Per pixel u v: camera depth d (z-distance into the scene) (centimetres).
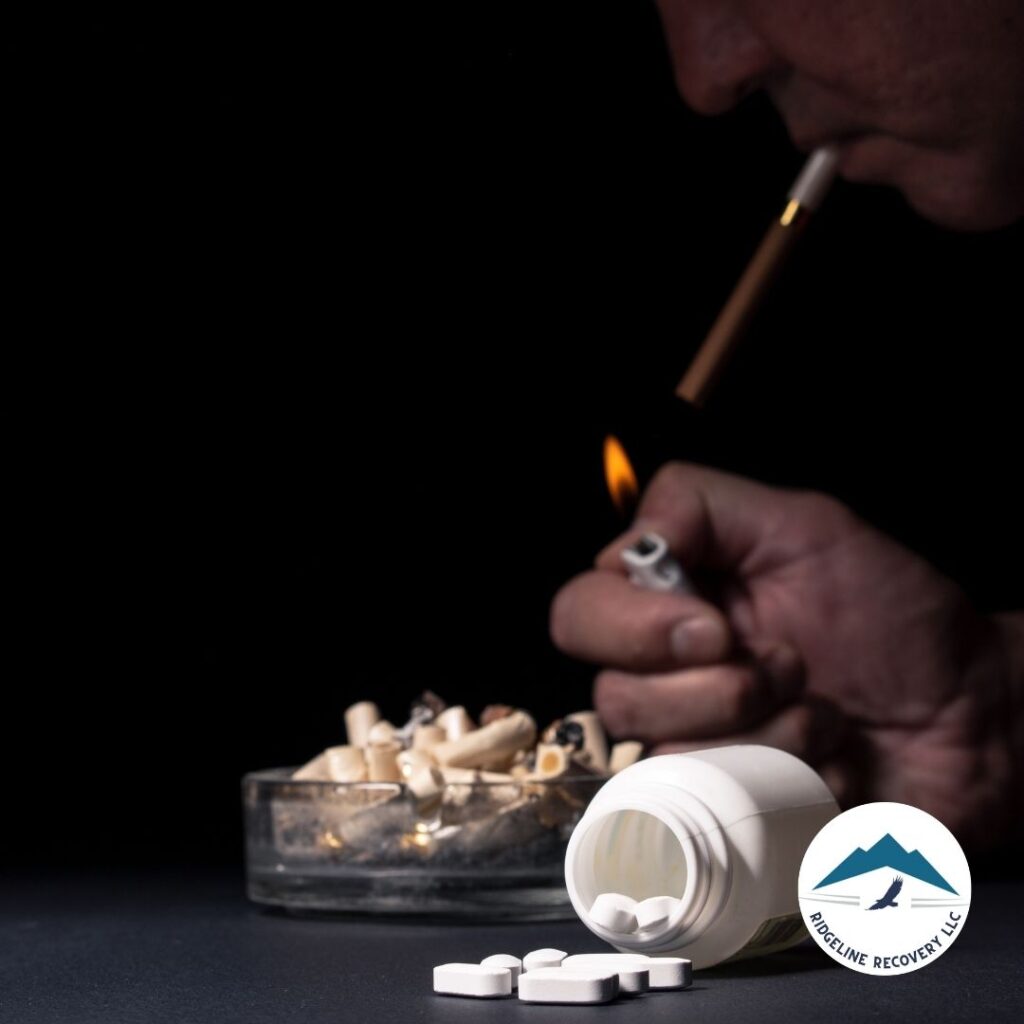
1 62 473
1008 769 293
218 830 330
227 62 483
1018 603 456
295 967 167
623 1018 138
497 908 193
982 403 465
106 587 480
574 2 481
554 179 486
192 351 486
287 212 487
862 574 295
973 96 246
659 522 297
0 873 257
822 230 467
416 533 489
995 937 184
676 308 484
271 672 484
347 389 489
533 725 207
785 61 259
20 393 479
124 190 482
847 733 295
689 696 261
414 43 485
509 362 489
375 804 194
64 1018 142
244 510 487
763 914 160
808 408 472
